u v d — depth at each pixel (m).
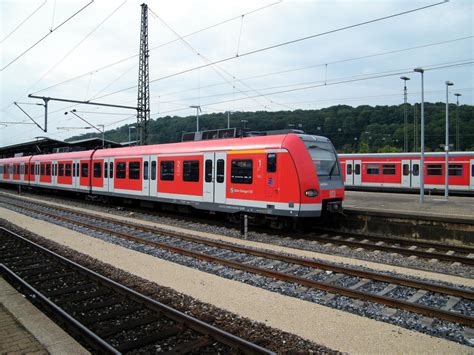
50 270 9.16
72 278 8.56
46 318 6.06
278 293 7.61
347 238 13.87
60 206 22.81
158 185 18.33
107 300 7.07
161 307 6.34
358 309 6.77
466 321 6.00
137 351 5.24
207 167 15.66
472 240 12.46
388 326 6.04
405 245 12.80
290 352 5.05
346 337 5.66
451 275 8.91
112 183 22.00
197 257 10.31
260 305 6.95
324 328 5.96
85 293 7.58
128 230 14.73
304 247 11.87
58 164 28.69
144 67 31.48
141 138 31.41
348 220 15.37
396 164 29.78
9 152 50.81
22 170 35.81
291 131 13.84
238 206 14.33
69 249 11.59
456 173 27.17
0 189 43.28
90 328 5.96
